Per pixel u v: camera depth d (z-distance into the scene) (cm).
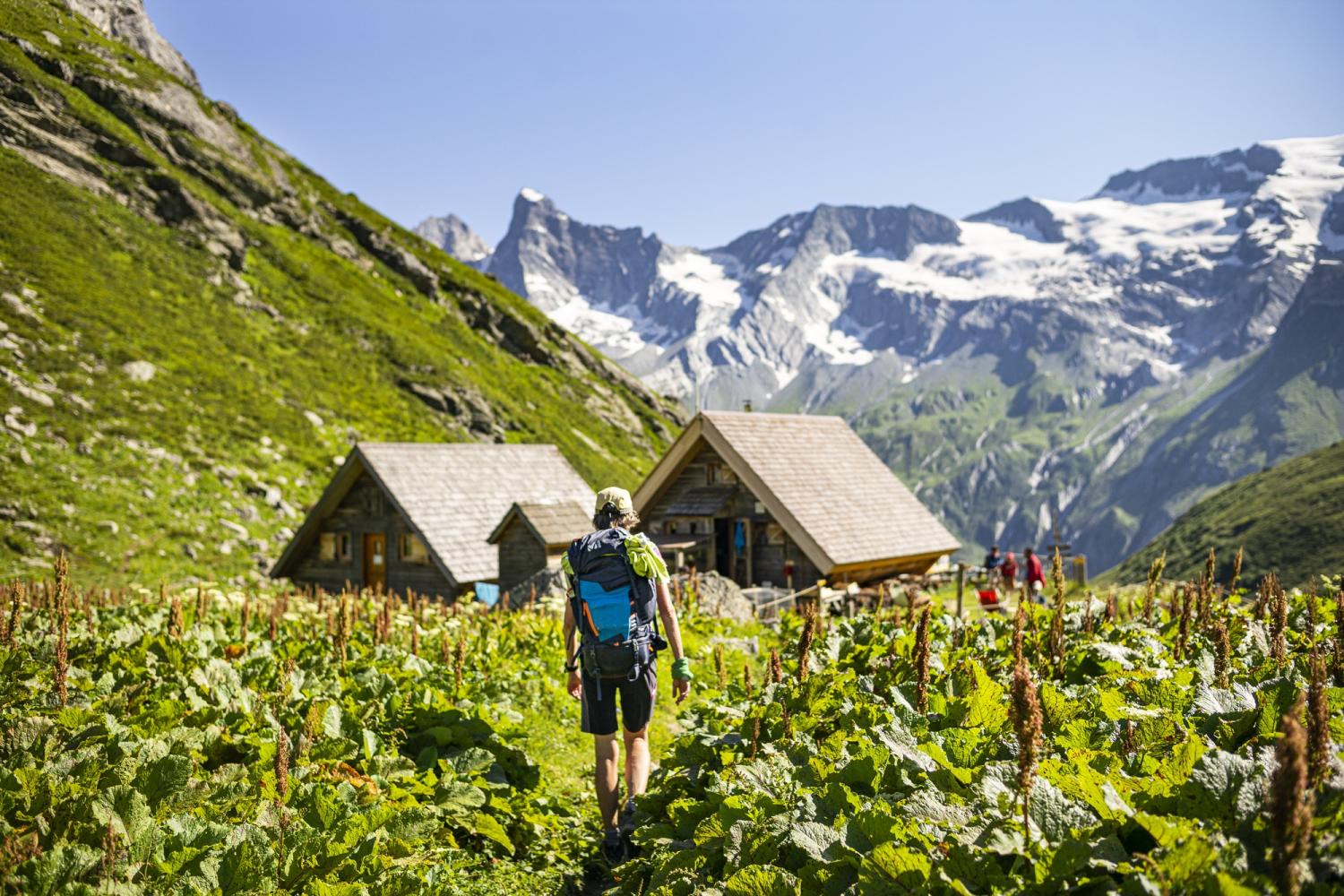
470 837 663
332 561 3328
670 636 671
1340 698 445
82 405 4006
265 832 470
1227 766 358
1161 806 357
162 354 4941
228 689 727
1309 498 11581
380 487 3191
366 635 1194
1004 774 404
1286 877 266
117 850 414
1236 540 11312
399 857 530
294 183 10206
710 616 1708
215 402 4803
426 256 11256
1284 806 263
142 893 399
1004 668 678
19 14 8644
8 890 387
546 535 2722
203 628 992
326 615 1339
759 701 666
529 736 899
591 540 668
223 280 6506
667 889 438
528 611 1513
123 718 630
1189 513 14675
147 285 5666
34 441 3591
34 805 469
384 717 753
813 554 2502
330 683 810
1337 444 14325
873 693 645
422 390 7056
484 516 3253
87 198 6184
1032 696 336
